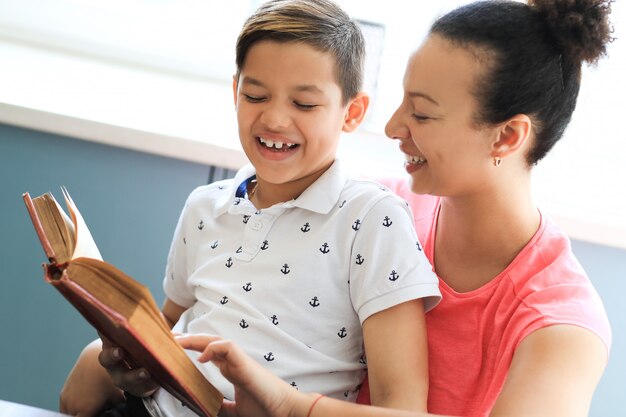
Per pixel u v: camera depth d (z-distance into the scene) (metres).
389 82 1.84
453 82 1.03
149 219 1.64
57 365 1.72
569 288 1.05
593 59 1.06
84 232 0.86
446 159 1.06
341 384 1.13
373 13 1.83
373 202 1.14
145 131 1.56
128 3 1.95
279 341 1.12
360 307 1.11
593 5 1.04
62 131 1.58
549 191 1.63
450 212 1.12
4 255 1.68
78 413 1.22
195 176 1.62
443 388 1.10
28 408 0.86
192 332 1.18
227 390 1.11
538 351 0.98
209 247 1.23
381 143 1.79
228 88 1.96
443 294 1.13
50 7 1.94
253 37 1.13
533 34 1.03
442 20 1.07
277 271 1.15
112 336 0.88
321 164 1.19
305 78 1.12
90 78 1.83
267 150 1.16
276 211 1.18
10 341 1.71
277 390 0.92
